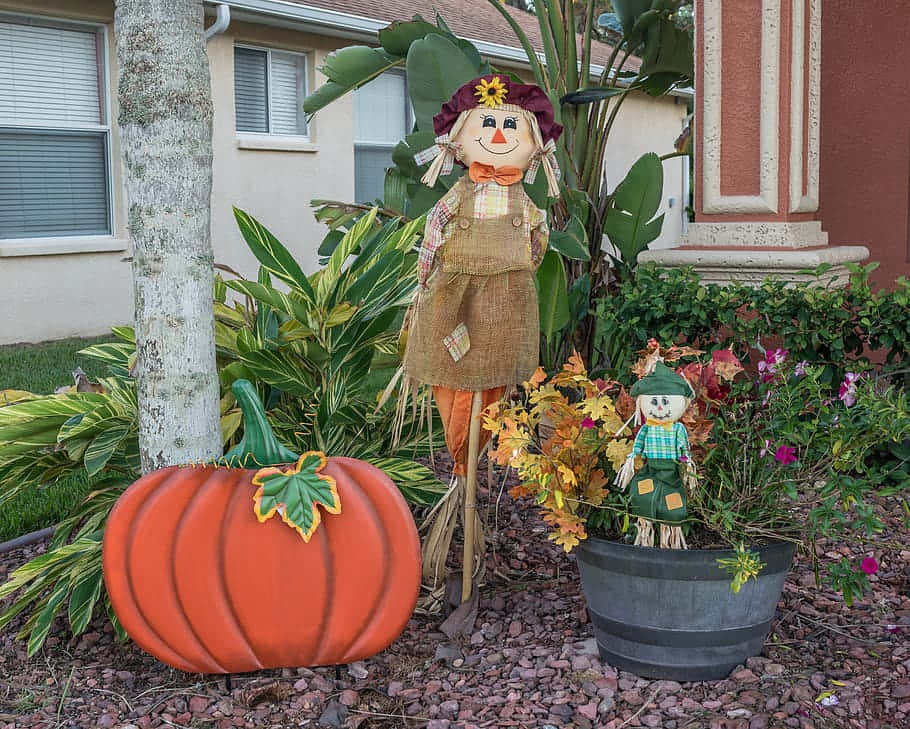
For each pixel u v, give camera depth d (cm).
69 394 355
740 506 287
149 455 306
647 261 521
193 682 301
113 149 975
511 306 315
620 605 284
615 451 285
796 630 318
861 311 411
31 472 365
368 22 1120
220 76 1038
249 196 1085
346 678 300
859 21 611
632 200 563
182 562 279
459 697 285
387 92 1274
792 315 428
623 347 468
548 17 604
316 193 1167
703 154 511
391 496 291
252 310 412
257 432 296
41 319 925
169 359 299
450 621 329
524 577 374
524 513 443
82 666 317
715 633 280
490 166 305
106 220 990
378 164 1276
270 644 287
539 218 315
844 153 629
